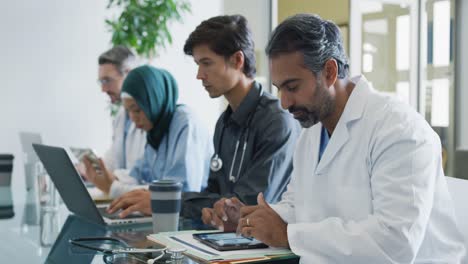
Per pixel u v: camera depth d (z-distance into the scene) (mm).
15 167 4402
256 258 1170
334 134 1390
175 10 4500
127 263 1192
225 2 5086
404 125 1251
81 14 4574
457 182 1461
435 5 5359
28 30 4418
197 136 2346
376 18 5152
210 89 1939
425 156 1215
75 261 1230
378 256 1150
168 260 1180
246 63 1947
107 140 4699
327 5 5180
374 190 1259
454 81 5324
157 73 2436
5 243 1458
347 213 1361
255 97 1972
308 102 1306
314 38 1260
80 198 1736
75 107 4586
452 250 1357
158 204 1536
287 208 1534
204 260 1155
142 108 2393
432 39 5395
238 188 1828
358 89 1391
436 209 1330
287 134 1895
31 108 4453
